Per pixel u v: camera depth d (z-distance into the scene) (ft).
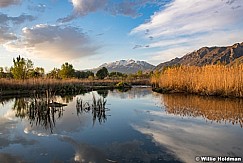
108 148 33.55
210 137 37.88
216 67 96.43
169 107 68.59
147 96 105.40
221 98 82.53
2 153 32.22
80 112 65.62
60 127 47.52
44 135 41.45
